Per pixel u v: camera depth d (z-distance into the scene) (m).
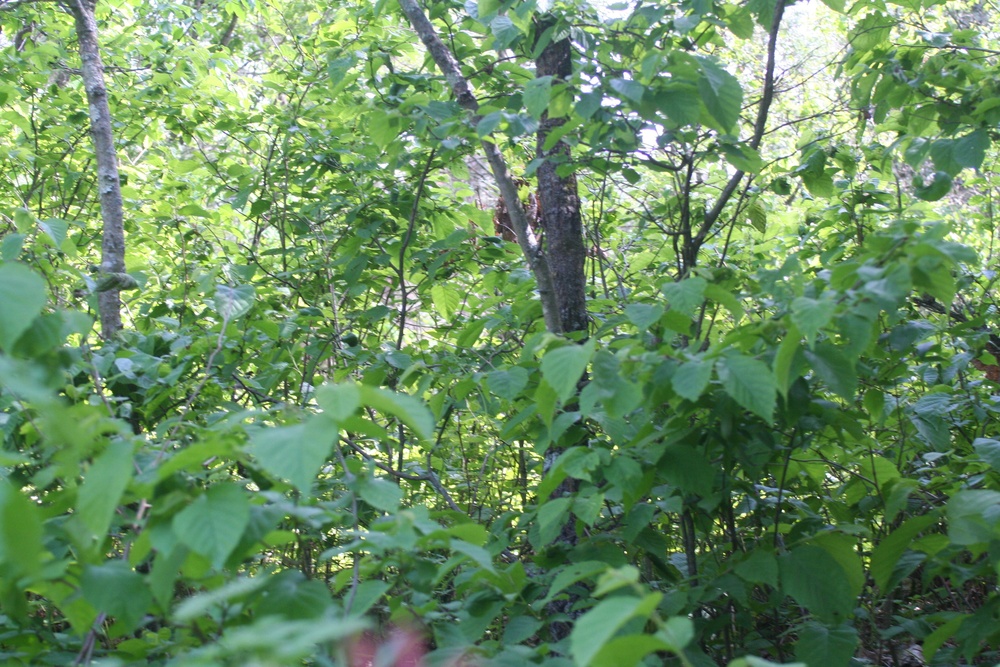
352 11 4.05
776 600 2.61
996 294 3.89
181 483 1.55
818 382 2.58
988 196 4.21
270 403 3.42
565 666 1.65
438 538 1.71
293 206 4.09
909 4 3.31
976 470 2.83
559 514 2.16
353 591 1.74
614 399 1.89
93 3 4.13
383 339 4.27
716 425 2.33
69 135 4.51
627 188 4.56
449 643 1.84
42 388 1.25
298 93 4.34
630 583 1.28
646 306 2.18
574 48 3.24
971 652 2.21
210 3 5.83
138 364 2.89
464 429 4.11
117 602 1.49
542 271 3.01
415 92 3.49
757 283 2.52
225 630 1.57
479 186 5.48
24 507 1.28
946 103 3.08
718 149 2.85
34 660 1.84
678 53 2.57
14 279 1.33
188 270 3.89
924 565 2.97
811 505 2.99
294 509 1.61
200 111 4.32
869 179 3.59
